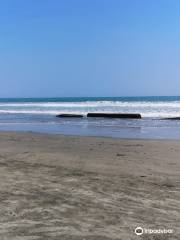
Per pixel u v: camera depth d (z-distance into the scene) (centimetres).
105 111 4984
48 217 552
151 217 562
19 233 489
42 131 2353
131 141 1706
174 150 1383
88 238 478
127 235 491
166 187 752
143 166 1020
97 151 1345
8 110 5600
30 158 1125
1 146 1495
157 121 3206
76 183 763
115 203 628
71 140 1741
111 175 866
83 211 582
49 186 732
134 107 6100
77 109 5619
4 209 584
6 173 852
